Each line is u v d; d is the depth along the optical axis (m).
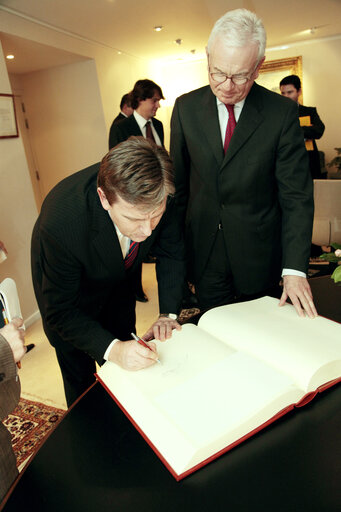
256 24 1.04
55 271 0.92
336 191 2.56
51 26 3.46
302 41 5.20
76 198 0.90
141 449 0.64
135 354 0.77
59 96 4.45
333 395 0.73
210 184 1.40
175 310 1.13
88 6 3.18
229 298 1.68
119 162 0.69
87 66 4.21
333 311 1.04
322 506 0.52
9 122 2.66
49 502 0.56
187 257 1.61
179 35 4.36
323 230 2.69
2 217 2.63
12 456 0.82
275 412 0.67
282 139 1.26
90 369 1.29
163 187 0.72
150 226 0.79
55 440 0.67
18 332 0.73
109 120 4.48
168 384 0.71
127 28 3.90
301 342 0.79
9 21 3.03
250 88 1.28
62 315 0.96
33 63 4.03
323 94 5.34
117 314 1.35
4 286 0.77
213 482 0.57
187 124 1.39
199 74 5.89
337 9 3.87
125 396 0.72
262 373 0.72
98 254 0.95
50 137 4.64
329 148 5.53
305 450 0.61
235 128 1.28
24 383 2.05
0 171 2.61
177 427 0.61
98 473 0.60
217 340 0.85
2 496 0.76
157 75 5.93
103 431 0.68
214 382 0.70
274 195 1.42
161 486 0.57
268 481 0.56
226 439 0.60
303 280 1.07
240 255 1.46
